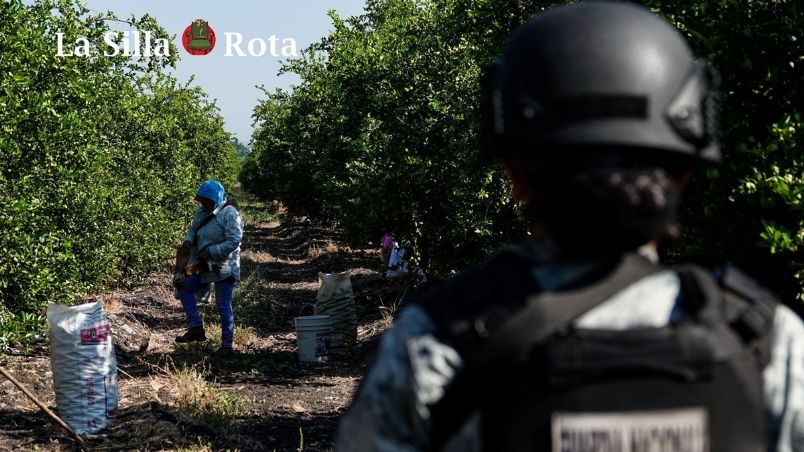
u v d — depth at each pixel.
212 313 13.68
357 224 13.17
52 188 10.00
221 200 10.13
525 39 1.28
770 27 4.11
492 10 8.23
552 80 1.21
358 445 1.22
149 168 18.95
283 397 8.28
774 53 4.11
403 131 10.75
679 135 1.21
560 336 1.14
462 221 9.77
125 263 15.85
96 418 6.36
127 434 6.33
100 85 11.59
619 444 1.12
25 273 8.75
